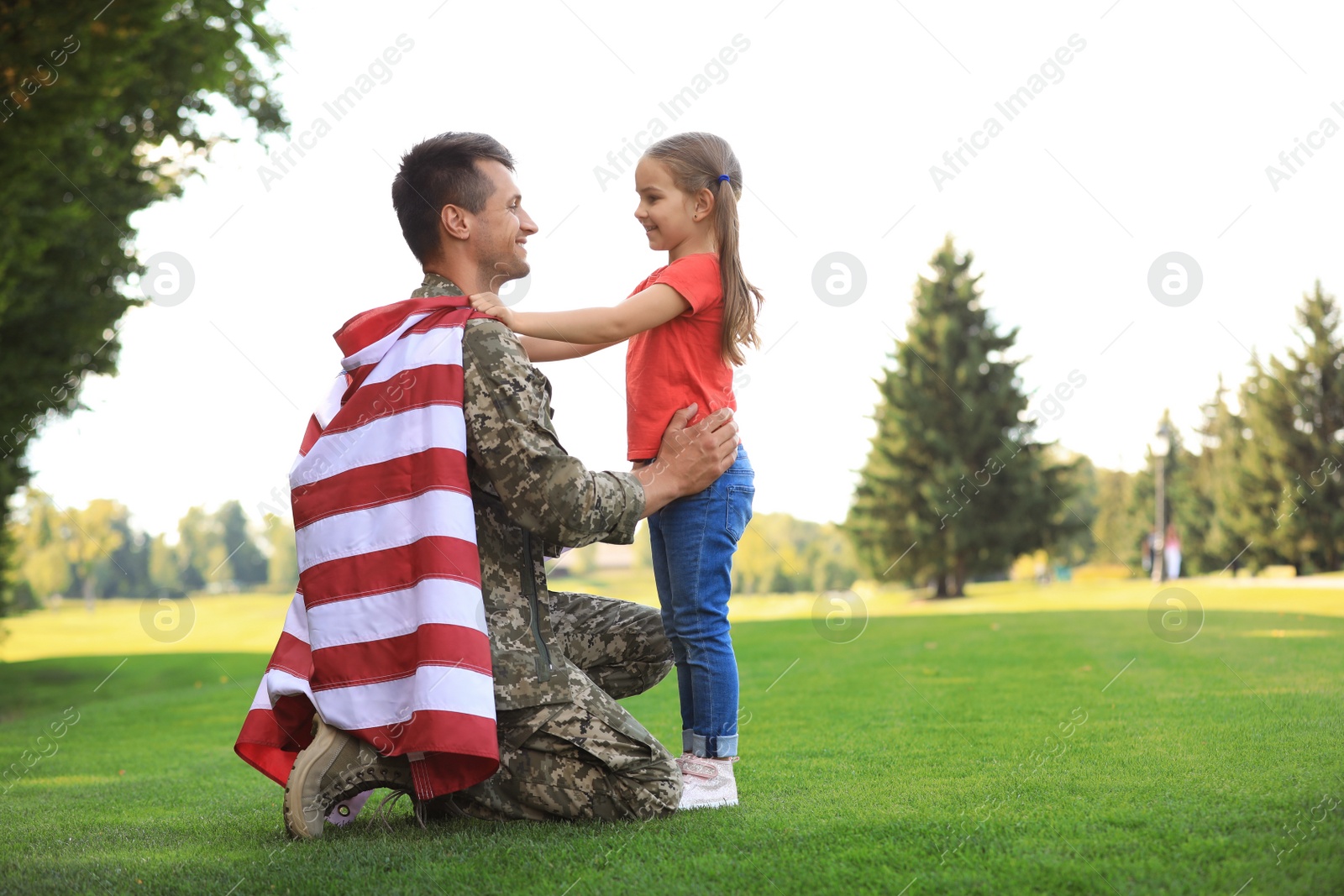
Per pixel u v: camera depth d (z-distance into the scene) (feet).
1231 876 4.93
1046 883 4.94
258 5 28.19
